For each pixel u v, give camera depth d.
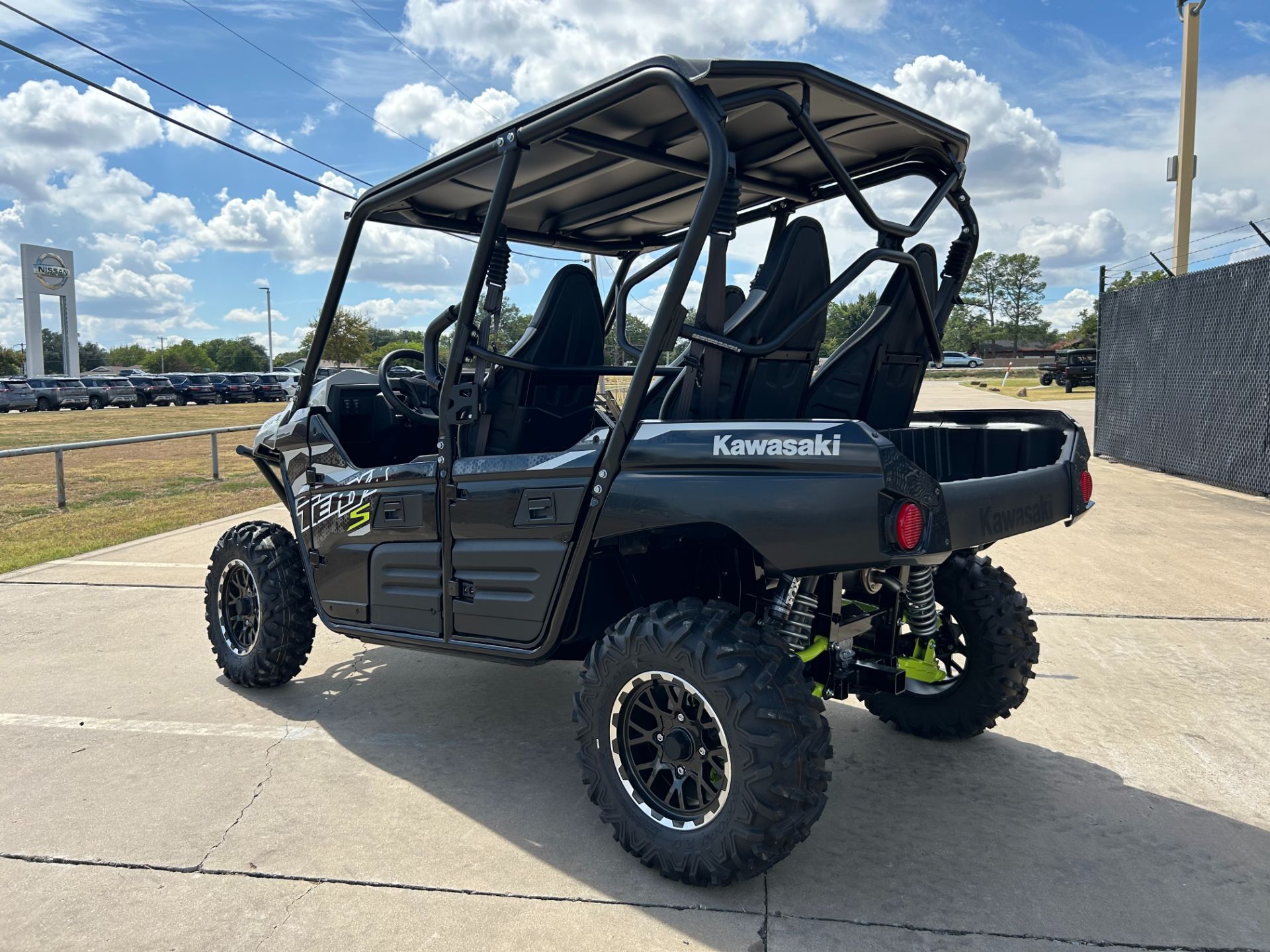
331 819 3.04
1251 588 6.05
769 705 2.43
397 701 4.16
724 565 3.06
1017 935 2.39
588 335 3.54
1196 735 3.71
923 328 3.26
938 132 2.99
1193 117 26.83
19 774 3.39
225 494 11.66
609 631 2.74
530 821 3.03
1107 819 3.03
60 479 10.19
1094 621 5.29
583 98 2.72
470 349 3.17
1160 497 9.99
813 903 2.54
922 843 2.87
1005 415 3.46
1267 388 9.84
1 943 2.37
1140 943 2.36
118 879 2.67
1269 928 2.43
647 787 2.72
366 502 3.56
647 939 2.38
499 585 3.08
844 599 3.26
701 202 2.49
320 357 3.96
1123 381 13.38
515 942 2.37
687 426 2.63
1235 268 10.44
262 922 2.46
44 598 6.02
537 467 2.94
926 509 2.41
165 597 6.05
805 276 2.90
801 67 2.54
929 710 3.64
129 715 3.98
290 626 4.09
